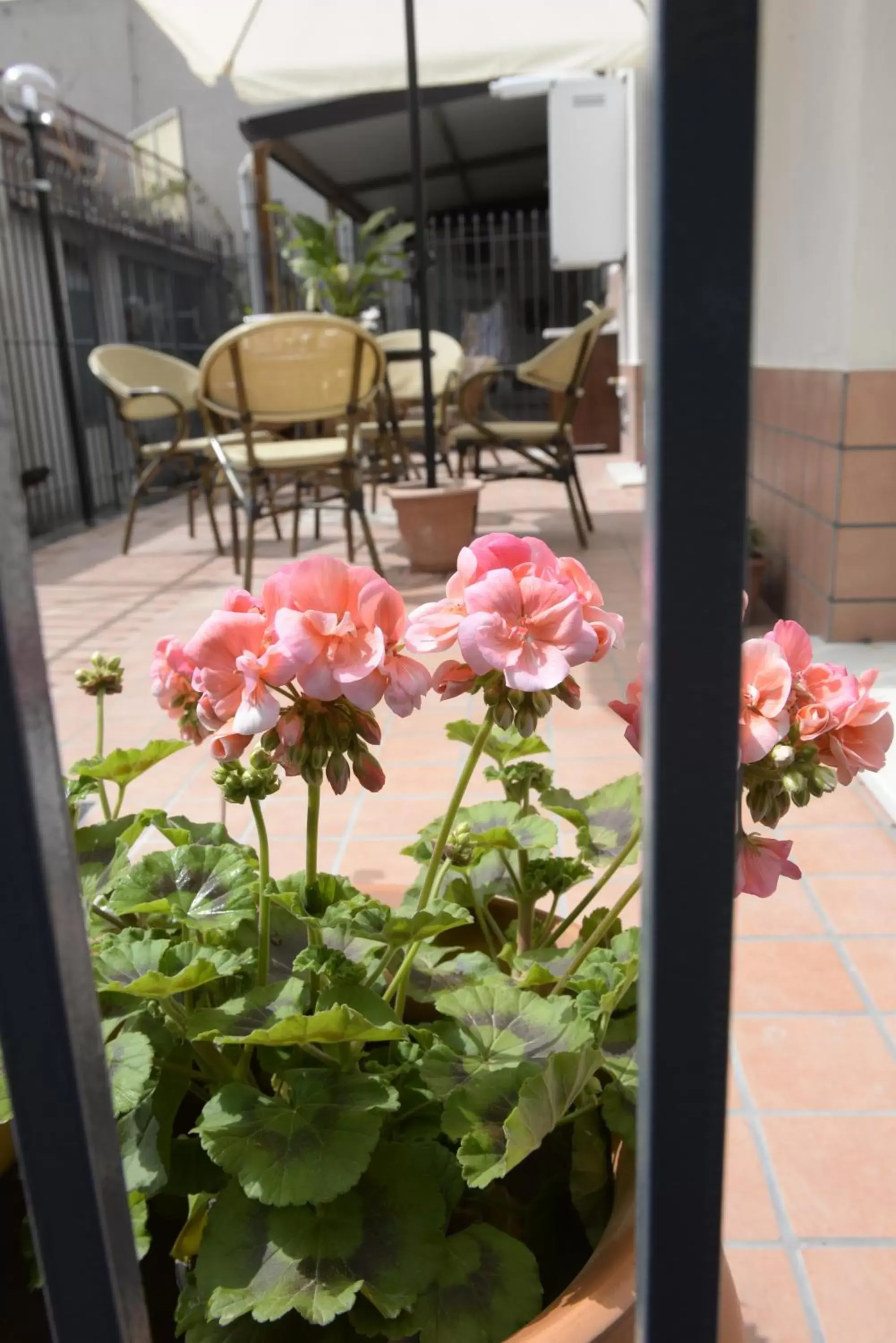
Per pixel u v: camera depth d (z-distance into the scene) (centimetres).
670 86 28
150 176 1008
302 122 771
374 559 415
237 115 1220
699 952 34
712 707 32
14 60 1201
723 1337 67
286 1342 66
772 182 353
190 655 65
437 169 1073
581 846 98
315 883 81
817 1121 127
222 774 74
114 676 111
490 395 1109
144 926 88
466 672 71
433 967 94
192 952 76
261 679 64
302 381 374
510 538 70
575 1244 78
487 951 107
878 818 206
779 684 62
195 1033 70
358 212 1198
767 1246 110
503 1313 64
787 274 338
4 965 35
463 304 1137
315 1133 65
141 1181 64
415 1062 79
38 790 34
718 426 30
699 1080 35
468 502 421
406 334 634
